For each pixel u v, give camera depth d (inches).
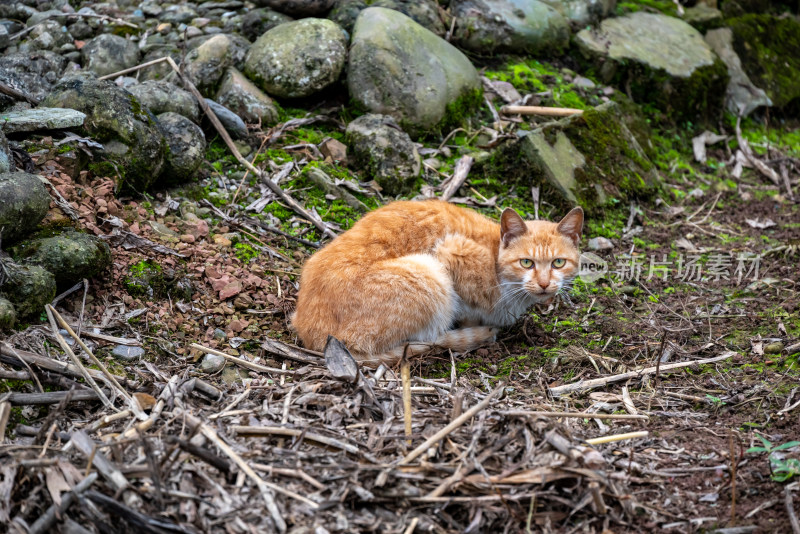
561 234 190.1
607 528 122.1
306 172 243.1
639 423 152.3
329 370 155.3
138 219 203.8
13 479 117.2
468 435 134.9
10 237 162.2
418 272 177.3
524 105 287.6
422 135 266.4
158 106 234.1
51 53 254.7
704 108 324.8
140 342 166.9
